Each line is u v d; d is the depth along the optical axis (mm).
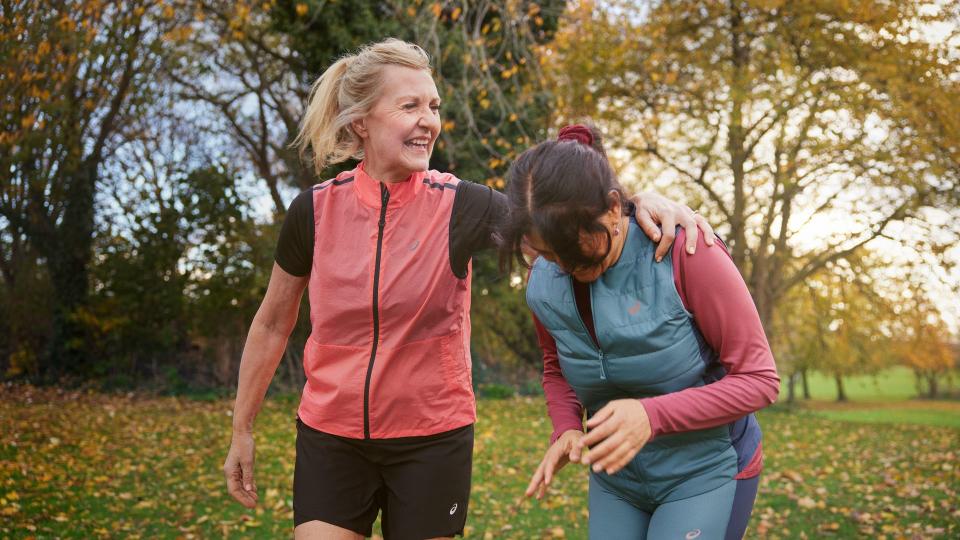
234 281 13555
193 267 13836
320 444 2059
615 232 1626
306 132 2152
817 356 18641
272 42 15297
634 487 1880
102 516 5211
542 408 12328
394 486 2072
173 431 9344
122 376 13578
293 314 2252
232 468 2232
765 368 1622
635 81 14164
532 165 1529
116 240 13742
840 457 8398
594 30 12359
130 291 13523
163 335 13656
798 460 8117
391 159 1999
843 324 17297
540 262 1865
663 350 1696
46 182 12125
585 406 1967
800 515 5438
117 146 13859
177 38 12398
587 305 1803
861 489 6355
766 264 16078
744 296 1645
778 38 13656
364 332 2018
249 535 4871
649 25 13523
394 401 2012
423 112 1998
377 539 4547
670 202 1759
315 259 2066
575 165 1495
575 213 1478
